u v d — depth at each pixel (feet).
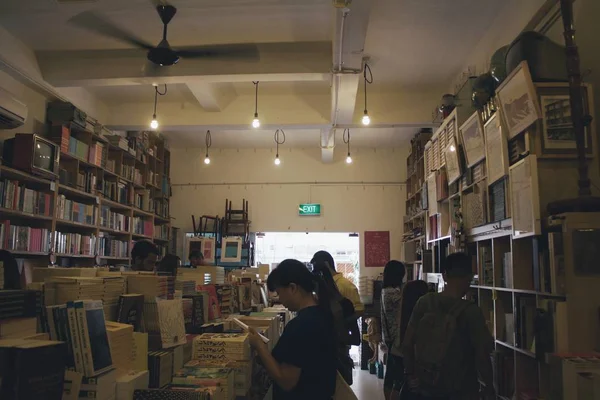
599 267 9.14
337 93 19.24
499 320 13.04
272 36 17.15
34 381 4.75
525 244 11.71
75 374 5.69
